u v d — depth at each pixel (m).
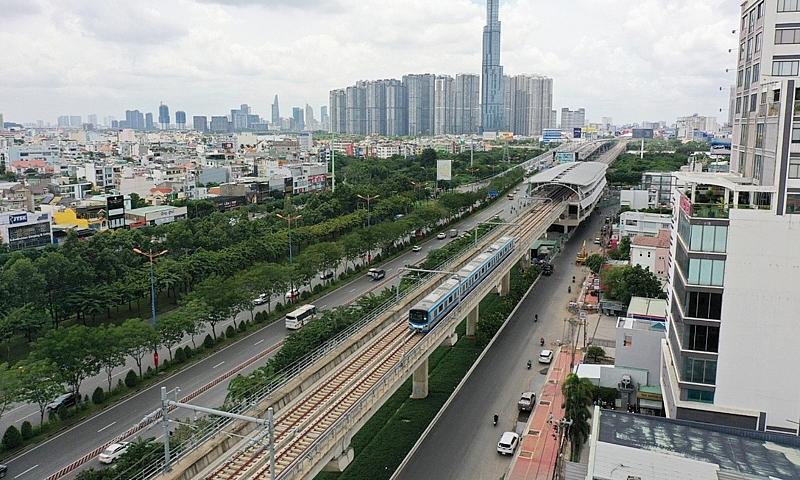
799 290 53.56
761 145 62.50
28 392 66.94
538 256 149.12
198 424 56.16
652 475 42.62
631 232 151.00
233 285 96.25
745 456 45.78
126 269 110.62
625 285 109.44
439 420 73.69
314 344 75.00
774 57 63.31
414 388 78.75
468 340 98.94
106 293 100.50
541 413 75.00
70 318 105.88
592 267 133.00
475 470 63.00
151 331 80.00
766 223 53.50
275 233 142.25
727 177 69.38
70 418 72.44
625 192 184.62
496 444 68.12
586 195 185.12
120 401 76.88
